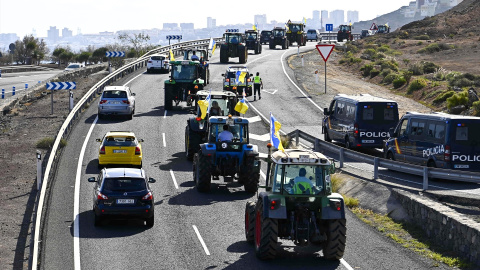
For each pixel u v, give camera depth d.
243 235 15.96
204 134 25.11
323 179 13.35
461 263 13.30
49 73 86.62
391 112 26.41
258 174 20.55
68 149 27.20
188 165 24.92
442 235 14.91
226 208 18.78
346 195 20.20
